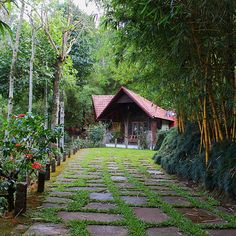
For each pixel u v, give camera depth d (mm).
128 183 5129
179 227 2803
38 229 2654
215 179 4352
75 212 3244
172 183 5266
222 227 2832
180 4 3170
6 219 2922
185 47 4047
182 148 6082
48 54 8672
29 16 6980
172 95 5320
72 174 5949
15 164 3438
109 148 14625
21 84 8766
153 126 16250
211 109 4781
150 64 5328
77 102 17250
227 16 3582
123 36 4410
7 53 8422
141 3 3111
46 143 3752
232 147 4324
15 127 3559
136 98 15727
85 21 8023
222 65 4215
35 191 4215
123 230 2680
